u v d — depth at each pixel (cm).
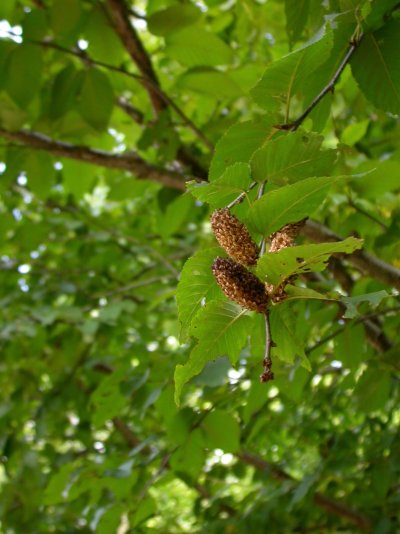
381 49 38
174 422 56
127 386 57
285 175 30
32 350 100
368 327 61
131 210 123
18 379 105
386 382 55
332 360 59
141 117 83
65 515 101
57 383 105
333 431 89
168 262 93
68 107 69
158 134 71
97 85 69
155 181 76
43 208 108
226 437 56
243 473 92
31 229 103
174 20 64
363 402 56
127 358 99
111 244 105
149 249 101
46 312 92
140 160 75
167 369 57
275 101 34
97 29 68
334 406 90
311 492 79
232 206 30
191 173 75
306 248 24
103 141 87
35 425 102
